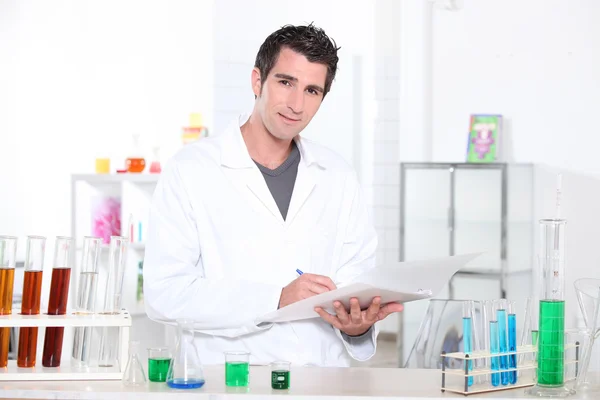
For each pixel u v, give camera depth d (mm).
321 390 1735
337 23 7195
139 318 5273
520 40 5785
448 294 5707
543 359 1738
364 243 2377
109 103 7016
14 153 6867
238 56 6062
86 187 5355
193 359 1756
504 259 5523
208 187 2182
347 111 7234
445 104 6125
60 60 6906
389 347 6711
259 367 2059
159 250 2141
